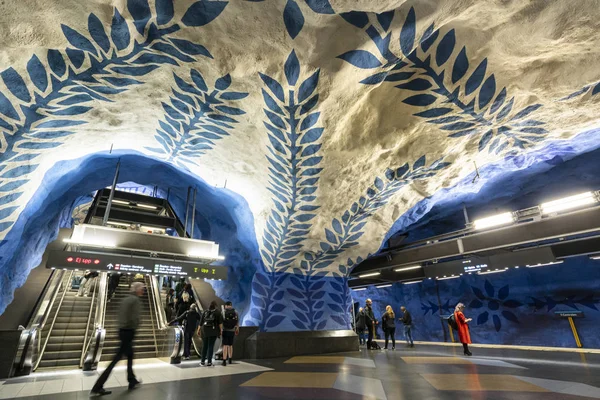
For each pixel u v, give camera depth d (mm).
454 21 3904
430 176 7277
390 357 7949
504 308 12828
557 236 7656
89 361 6230
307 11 3453
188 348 7785
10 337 5684
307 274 10055
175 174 9828
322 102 4812
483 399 3605
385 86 4801
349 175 6715
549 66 4598
